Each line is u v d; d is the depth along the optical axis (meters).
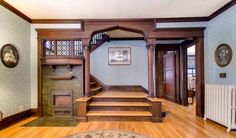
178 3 4.07
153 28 5.12
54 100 5.34
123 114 4.70
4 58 4.04
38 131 3.80
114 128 4.01
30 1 3.92
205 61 5.08
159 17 5.02
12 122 4.34
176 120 4.71
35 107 5.21
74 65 5.36
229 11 4.10
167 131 3.80
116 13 4.70
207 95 4.63
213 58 4.78
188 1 3.96
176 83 7.55
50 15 4.84
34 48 5.22
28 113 5.05
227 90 3.81
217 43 4.60
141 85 7.26
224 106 3.90
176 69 7.55
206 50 5.07
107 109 5.07
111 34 6.82
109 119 4.68
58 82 5.35
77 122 4.54
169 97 8.23
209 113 4.53
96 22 5.15
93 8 4.33
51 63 5.20
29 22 5.12
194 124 4.32
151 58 5.11
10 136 3.49
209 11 4.59
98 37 7.10
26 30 4.99
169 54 8.17
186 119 4.80
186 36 5.10
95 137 3.42
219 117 4.07
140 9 4.41
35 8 4.33
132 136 3.47
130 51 7.30
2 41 4.01
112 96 5.54
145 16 4.94
